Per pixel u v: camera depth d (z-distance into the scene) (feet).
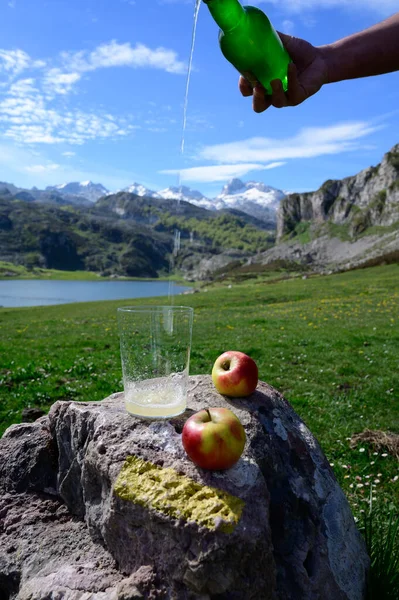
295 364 6.69
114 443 1.49
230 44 1.56
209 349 7.88
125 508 1.33
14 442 1.89
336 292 23.31
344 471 3.29
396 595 1.65
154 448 1.45
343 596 1.46
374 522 2.15
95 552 1.49
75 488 1.67
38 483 1.80
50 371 6.51
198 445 1.32
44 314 22.71
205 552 1.18
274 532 1.43
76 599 1.28
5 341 10.67
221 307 19.77
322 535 1.52
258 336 9.32
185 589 1.21
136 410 1.55
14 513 1.69
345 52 1.70
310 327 10.38
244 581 1.20
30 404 4.92
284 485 1.53
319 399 4.96
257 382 1.85
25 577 1.44
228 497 1.28
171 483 1.32
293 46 1.70
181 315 1.55
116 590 1.26
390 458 3.47
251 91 1.79
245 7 1.58
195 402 1.77
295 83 1.57
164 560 1.25
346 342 8.16
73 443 1.68
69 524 1.64
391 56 1.71
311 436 1.87
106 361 7.13
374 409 4.61
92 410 1.67
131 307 1.65
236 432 1.34
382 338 8.45
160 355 1.56
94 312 21.74
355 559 1.62
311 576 1.40
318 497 1.62
